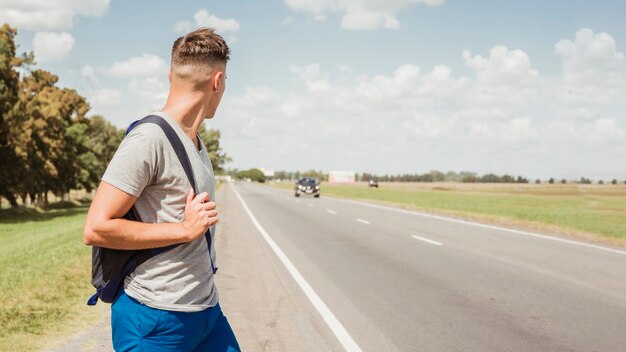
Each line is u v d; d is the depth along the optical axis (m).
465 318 6.93
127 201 1.96
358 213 27.69
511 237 16.20
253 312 7.17
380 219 23.56
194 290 2.10
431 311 7.29
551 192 90.88
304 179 55.62
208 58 2.18
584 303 7.75
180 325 2.07
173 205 2.06
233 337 2.40
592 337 6.11
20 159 44.16
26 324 6.13
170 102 2.21
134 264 2.02
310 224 20.97
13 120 42.16
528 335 6.18
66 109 64.56
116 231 1.92
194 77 2.17
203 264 2.13
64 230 21.41
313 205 36.34
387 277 9.80
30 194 59.75
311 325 6.56
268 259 11.95
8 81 42.88
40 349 5.27
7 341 5.48
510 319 6.87
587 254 12.63
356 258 12.12
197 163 2.10
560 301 7.87
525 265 11.05
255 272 10.27
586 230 17.75
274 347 5.68
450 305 7.64
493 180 181.88
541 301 7.87
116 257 2.02
